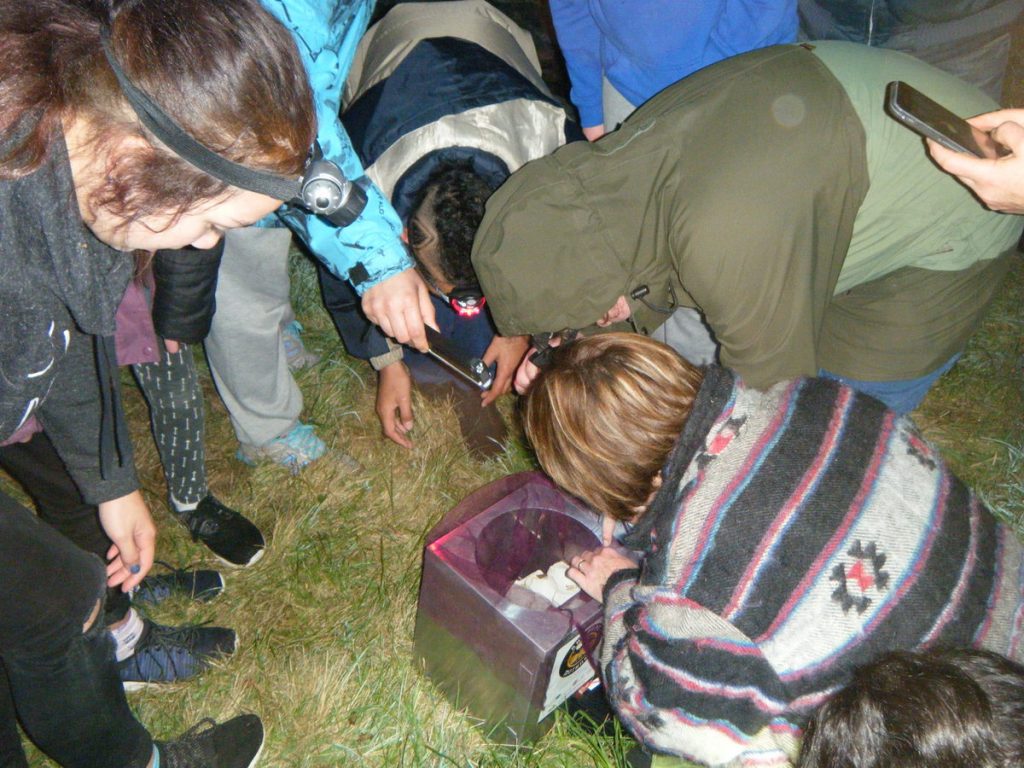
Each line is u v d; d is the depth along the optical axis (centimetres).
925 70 147
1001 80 231
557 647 142
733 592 105
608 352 117
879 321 162
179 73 71
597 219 134
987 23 218
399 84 171
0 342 87
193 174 76
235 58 73
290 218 142
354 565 202
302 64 80
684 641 107
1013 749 75
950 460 238
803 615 103
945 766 74
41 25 70
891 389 170
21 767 124
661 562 110
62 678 112
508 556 171
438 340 164
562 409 116
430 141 162
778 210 126
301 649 185
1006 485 229
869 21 225
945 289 155
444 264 165
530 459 228
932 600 102
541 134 175
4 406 96
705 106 133
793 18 189
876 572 102
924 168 139
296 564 202
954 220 145
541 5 376
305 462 224
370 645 185
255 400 204
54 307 89
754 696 106
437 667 175
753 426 110
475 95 168
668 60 191
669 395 114
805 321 134
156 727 171
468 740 170
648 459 113
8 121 69
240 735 163
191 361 177
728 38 185
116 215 77
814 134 129
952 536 105
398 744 168
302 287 275
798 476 105
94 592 111
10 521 98
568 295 141
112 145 74
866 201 143
